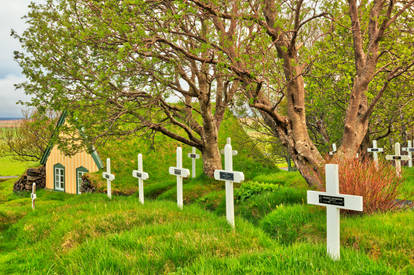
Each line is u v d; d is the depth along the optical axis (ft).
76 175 69.77
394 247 14.79
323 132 58.54
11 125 95.86
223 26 37.32
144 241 17.13
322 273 11.71
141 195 31.55
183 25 35.27
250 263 13.42
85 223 23.36
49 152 79.77
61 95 37.01
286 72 32.55
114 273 13.78
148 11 34.12
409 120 50.88
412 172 38.96
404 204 22.58
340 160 25.99
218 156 51.65
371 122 52.03
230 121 82.48
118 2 31.48
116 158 63.82
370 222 17.71
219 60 33.94
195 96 46.68
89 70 37.63
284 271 12.17
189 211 25.46
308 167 31.68
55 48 38.50
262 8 31.35
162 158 68.28
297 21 30.48
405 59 30.45
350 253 14.06
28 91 36.78
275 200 29.27
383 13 37.32
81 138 38.88
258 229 20.18
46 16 39.63
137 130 42.86
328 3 34.50
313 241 17.83
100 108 37.52
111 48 35.06
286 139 33.14
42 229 25.57
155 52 34.09
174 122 45.55
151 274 13.79
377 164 24.25
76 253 16.78
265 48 28.19
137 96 39.70
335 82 47.96
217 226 20.48
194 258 15.20
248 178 58.90
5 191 87.56
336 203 13.92
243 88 35.14
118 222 22.93
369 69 30.55
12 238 27.58
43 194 74.69
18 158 96.94
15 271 17.69
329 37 38.42
